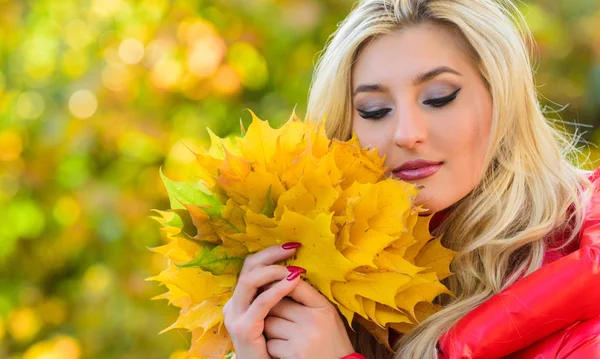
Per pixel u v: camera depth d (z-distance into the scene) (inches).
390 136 58.4
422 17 58.3
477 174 58.7
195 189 56.2
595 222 57.4
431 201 58.1
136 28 101.3
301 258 55.2
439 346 57.0
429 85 58.0
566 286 54.5
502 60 58.6
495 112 58.6
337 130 61.3
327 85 61.2
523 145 59.8
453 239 60.2
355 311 55.1
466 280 59.7
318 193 54.8
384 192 55.4
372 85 58.6
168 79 100.3
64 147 100.4
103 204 100.0
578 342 54.7
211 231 55.3
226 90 100.6
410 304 56.0
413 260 57.6
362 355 57.9
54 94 101.7
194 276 56.7
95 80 100.3
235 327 56.0
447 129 57.9
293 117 57.2
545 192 59.5
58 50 102.4
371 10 59.2
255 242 55.4
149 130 99.5
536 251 58.9
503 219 59.3
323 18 101.0
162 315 102.3
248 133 56.3
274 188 54.8
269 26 100.2
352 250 54.9
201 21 100.7
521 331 54.8
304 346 55.9
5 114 102.6
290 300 56.9
